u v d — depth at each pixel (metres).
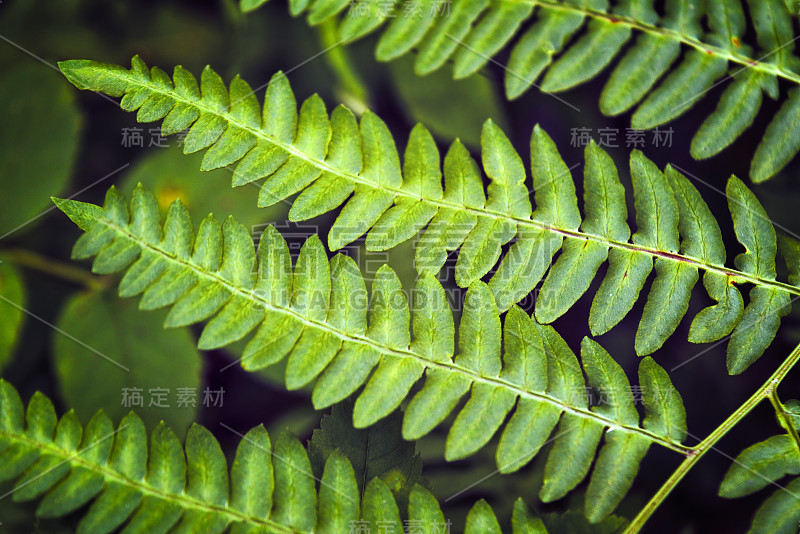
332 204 0.41
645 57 0.42
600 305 0.41
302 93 0.44
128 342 0.43
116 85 0.41
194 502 0.40
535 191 0.41
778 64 0.42
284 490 0.40
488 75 0.44
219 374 0.43
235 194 0.44
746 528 0.42
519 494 0.43
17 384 0.43
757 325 0.41
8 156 0.44
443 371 0.41
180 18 0.44
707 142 0.42
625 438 0.41
